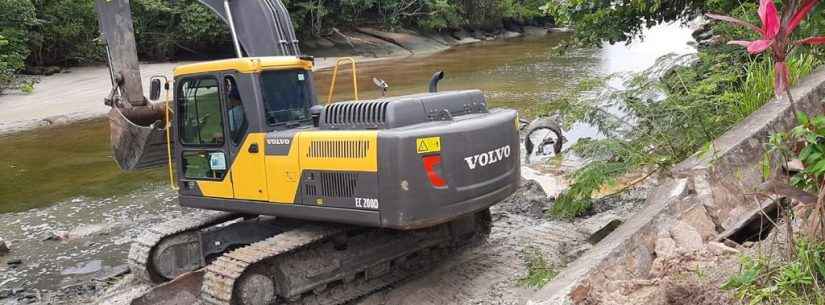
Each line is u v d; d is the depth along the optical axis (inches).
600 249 181.6
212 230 290.4
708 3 378.3
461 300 242.4
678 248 173.0
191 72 260.4
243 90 248.1
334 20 1694.1
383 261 261.4
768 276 144.9
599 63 1086.4
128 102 290.7
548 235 297.6
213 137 261.4
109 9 286.0
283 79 258.4
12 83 1016.2
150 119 296.5
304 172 238.2
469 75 1014.4
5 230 383.6
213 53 1584.6
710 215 189.2
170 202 426.9
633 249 174.6
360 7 1690.5
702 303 146.9
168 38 1450.5
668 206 187.2
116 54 287.7
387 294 259.9
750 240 179.0
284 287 240.8
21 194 458.6
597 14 430.6
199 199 270.8
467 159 231.5
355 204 228.1
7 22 1029.8
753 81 262.7
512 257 278.2
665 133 261.9
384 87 278.5
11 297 288.5
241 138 253.8
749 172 201.2
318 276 245.3
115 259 330.3
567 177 317.4
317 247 250.2
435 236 277.1
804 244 143.9
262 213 253.3
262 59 249.8
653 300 151.7
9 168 532.4
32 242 361.1
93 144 612.1
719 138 218.1
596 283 162.4
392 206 220.4
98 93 930.7
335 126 241.6
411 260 277.1
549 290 163.8
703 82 273.3
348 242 258.1
